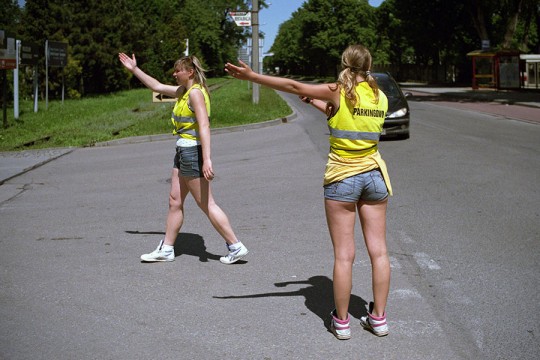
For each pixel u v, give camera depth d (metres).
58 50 29.88
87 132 17.89
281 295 4.62
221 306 4.40
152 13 65.06
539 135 15.58
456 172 10.11
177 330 3.97
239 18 28.11
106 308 4.39
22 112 25.55
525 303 4.33
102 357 3.58
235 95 36.94
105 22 41.44
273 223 6.98
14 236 6.60
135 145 15.62
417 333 3.85
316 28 89.88
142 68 53.62
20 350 3.68
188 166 5.32
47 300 4.57
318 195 8.53
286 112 24.08
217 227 5.41
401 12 60.06
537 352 3.55
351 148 3.73
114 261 5.61
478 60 44.25
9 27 40.19
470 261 5.36
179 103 5.39
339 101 3.71
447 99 34.81
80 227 6.98
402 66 79.38
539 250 5.68
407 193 8.46
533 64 43.66
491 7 53.03
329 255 5.66
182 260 5.61
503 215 7.10
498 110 25.39
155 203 8.29
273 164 11.61
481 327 3.92
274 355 3.58
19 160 12.95
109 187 9.64
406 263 5.33
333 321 3.84
